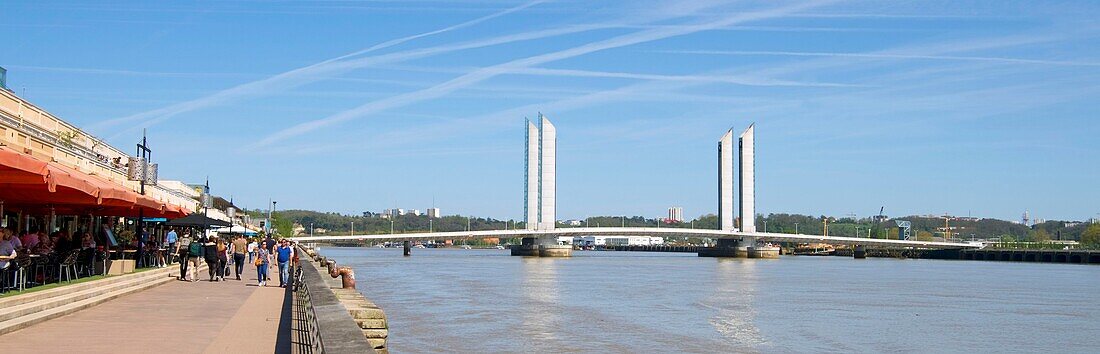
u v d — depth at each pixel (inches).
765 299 3024.1
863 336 1964.8
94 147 2192.4
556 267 6151.6
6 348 718.5
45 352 703.1
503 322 2063.2
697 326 2081.7
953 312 2593.5
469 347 1622.8
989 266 7824.8
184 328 895.7
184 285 1574.8
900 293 3452.3
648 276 4753.9
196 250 1701.5
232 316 1025.5
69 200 1166.3
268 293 1419.8
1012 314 2559.1
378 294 3014.3
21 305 900.6
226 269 1886.1
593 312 2379.4
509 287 3494.1
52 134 1817.2
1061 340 1969.7
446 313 2282.2
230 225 2092.8
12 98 1644.9
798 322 2228.1
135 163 1679.4
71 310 994.7
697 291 3417.8
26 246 1116.5
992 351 1791.3
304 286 838.5
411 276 4394.7
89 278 1315.2
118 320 946.1
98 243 1840.6
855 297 3186.5
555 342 1723.7
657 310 2490.2
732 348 1718.8
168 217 1765.5
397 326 1948.8
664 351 1646.2
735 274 5241.1
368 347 336.8
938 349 1795.0
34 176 877.2
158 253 1879.9
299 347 762.8
